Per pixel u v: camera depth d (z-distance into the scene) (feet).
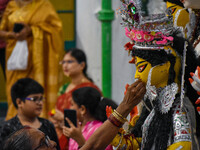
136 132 13.47
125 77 22.30
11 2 35.32
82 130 19.60
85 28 39.11
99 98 19.77
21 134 10.41
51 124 20.34
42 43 34.40
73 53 29.48
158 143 12.10
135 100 11.85
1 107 43.39
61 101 29.09
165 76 12.03
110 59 32.60
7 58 34.83
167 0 14.64
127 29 12.49
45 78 34.96
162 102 12.16
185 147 11.58
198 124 12.78
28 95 20.01
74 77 29.91
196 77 11.12
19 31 33.86
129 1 11.89
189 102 12.30
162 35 11.80
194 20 14.24
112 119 11.72
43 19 34.58
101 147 11.68
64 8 41.70
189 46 12.23
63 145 22.72
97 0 36.91
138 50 12.09
